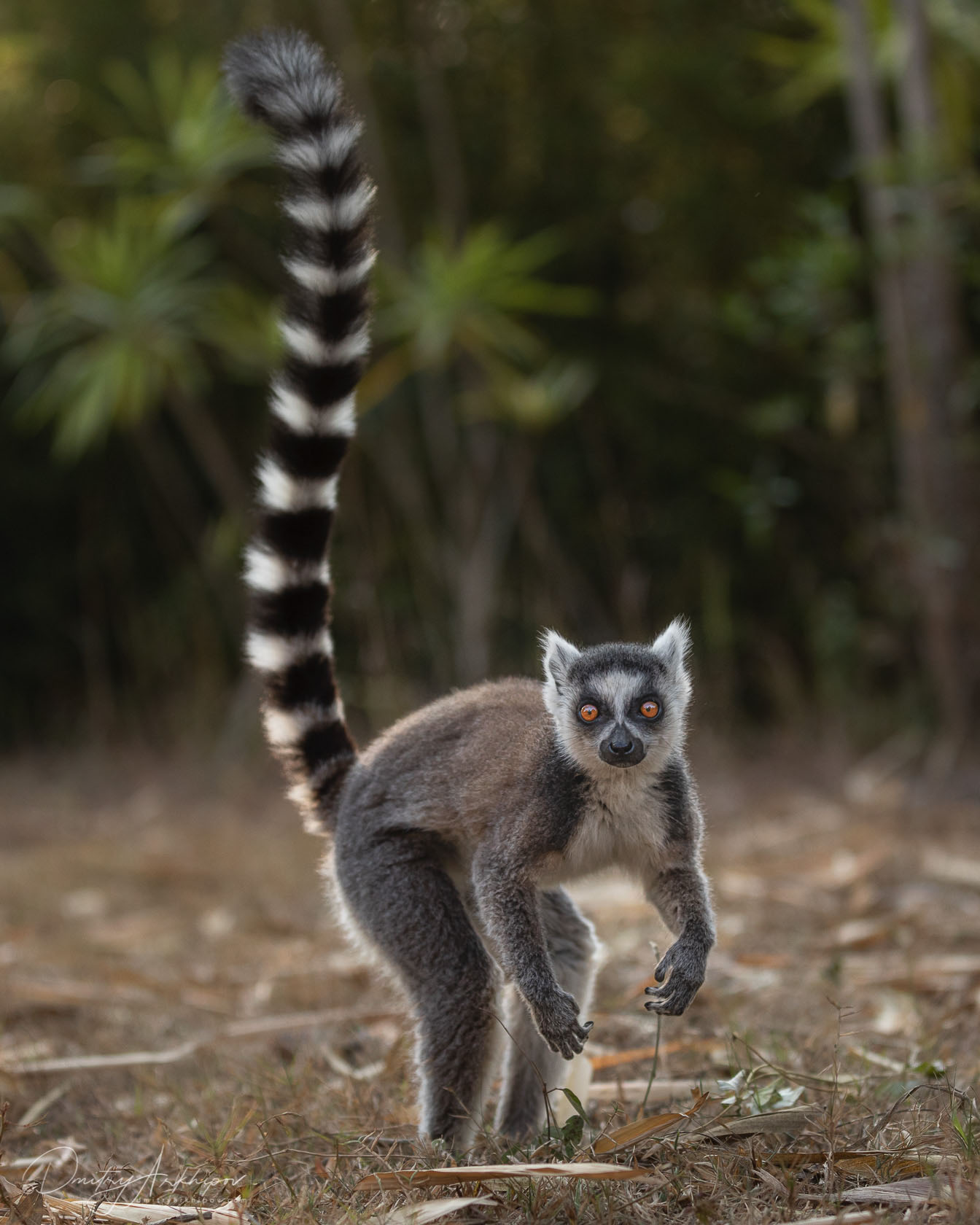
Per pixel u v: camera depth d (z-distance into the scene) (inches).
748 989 257.1
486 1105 200.4
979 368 442.3
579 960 199.0
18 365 572.7
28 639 619.2
